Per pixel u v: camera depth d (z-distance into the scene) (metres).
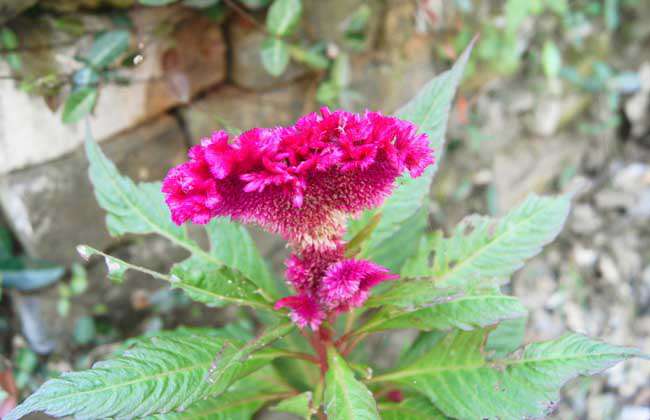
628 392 0.45
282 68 0.32
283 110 0.37
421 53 0.41
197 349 0.20
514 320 0.27
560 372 0.20
